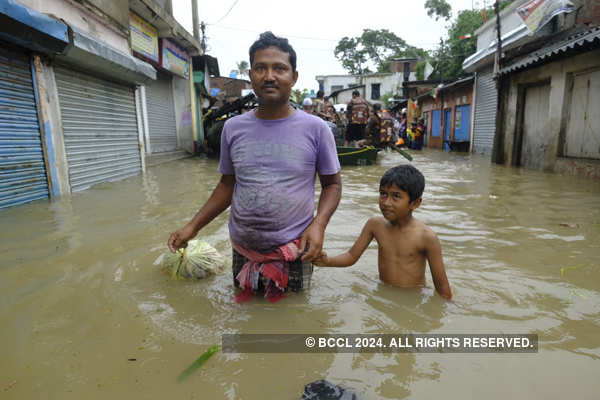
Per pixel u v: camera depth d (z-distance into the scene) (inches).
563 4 339.3
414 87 1008.9
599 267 111.7
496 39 526.9
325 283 102.3
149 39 450.3
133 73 317.1
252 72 87.4
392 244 99.0
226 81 1373.0
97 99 287.4
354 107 523.8
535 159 398.3
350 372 64.9
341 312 86.3
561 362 67.0
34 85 216.8
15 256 124.3
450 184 276.2
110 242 138.8
